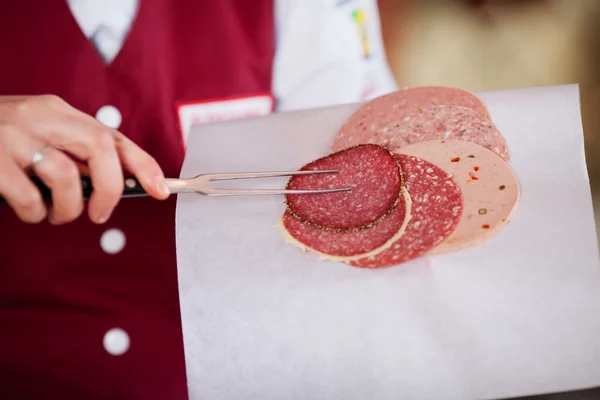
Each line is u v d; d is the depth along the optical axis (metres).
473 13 1.30
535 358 0.55
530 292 0.56
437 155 0.62
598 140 1.05
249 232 0.60
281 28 0.77
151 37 0.71
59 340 0.64
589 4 1.29
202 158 0.65
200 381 0.56
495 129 0.63
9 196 0.54
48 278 0.66
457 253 0.58
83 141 0.54
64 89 0.71
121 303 0.65
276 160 0.64
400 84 1.18
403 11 1.30
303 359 0.56
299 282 0.58
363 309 0.57
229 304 0.58
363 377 0.56
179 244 0.60
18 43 0.70
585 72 1.18
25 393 0.63
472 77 1.19
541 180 0.60
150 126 0.72
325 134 0.65
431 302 0.57
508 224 0.58
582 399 0.59
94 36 0.70
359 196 0.60
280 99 0.79
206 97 0.76
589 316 0.55
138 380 0.63
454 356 0.55
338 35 0.79
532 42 1.25
